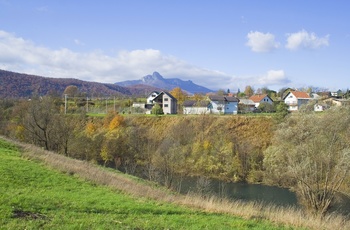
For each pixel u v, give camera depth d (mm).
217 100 92625
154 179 41281
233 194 42781
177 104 108188
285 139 31609
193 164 55906
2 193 14531
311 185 26750
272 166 44375
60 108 83312
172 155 55281
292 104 96688
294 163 29031
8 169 20172
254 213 18000
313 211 25156
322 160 27359
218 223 14656
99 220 12547
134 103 115125
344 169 25859
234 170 53406
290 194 42156
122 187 20906
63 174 22156
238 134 64625
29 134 54562
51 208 13492
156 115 82188
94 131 66250
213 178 52969
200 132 66250
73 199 15602
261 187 46938
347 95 108750
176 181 48094
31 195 14953
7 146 31328
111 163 59312
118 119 72812
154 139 67938
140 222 13227
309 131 29719
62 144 52625
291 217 17625
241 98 117375
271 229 14992
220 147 57844
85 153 58406
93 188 19406
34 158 26797
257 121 66688
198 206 18625
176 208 17062
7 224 10805
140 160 61500
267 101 107625
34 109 49969
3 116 73250
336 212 27828
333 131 28438
